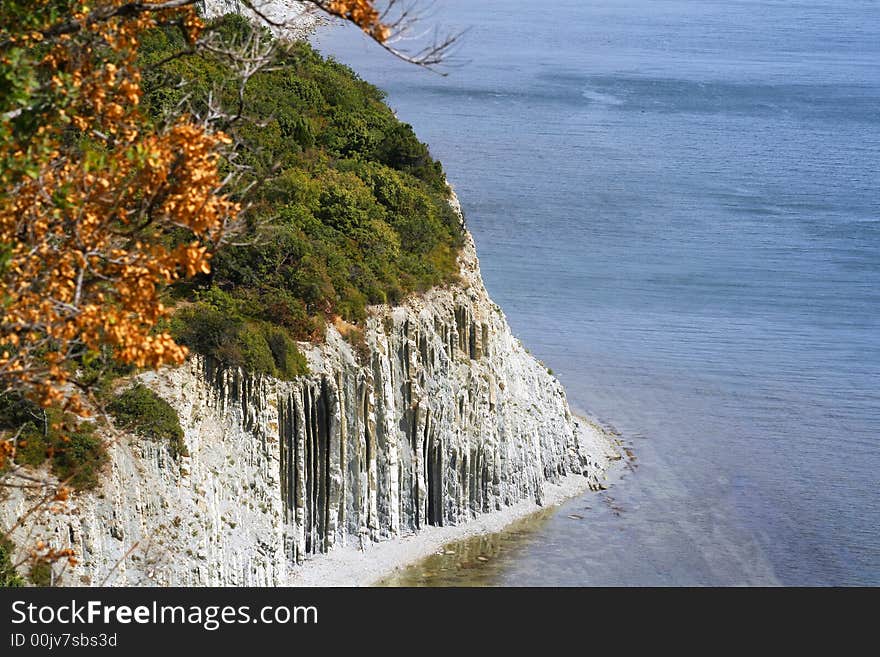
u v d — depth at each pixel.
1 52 23.06
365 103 80.00
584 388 84.62
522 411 68.56
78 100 24.00
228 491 50.31
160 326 49.56
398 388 60.56
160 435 46.41
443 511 62.00
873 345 94.81
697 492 70.50
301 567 54.81
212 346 51.38
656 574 60.44
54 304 21.91
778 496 70.44
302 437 54.72
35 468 42.19
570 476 71.00
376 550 58.09
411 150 73.88
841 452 76.69
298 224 61.22
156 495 45.59
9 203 22.44
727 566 61.94
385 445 59.03
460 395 63.34
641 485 71.00
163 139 23.48
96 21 23.91
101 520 43.06
